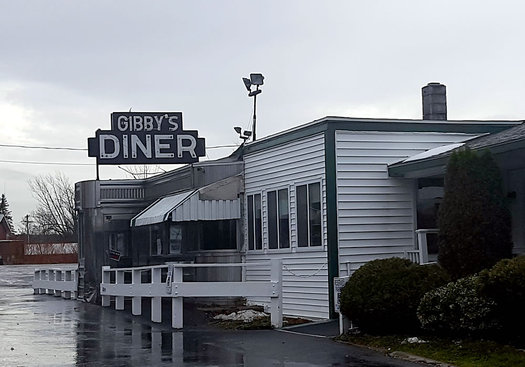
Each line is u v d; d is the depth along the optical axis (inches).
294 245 747.4
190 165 902.4
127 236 1043.9
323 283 695.1
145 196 1059.3
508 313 451.2
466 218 544.1
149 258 1002.1
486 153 554.3
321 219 700.0
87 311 856.9
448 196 557.3
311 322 666.8
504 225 548.1
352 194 693.3
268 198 802.8
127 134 987.9
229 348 521.3
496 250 543.2
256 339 565.0
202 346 537.0
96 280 1018.1
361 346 507.8
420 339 490.0
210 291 657.6
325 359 459.8
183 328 658.8
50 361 484.7
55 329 671.8
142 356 497.0
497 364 408.5
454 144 707.4
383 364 435.8
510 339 456.4
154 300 724.0
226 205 852.6
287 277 757.3
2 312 853.8
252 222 837.8
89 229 1033.5
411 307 504.4
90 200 1034.7
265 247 804.6
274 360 464.4
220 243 866.1
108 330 657.6
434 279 513.0
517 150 559.2
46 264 2664.9
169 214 828.6
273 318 642.2
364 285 526.0
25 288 1416.1
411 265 529.0
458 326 469.7
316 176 710.5
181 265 666.8
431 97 858.1
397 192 710.5
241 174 861.2
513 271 437.1
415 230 709.9
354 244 689.6
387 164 708.7
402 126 716.7
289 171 761.0
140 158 987.3
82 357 500.1
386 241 701.3
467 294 465.1
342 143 693.9
